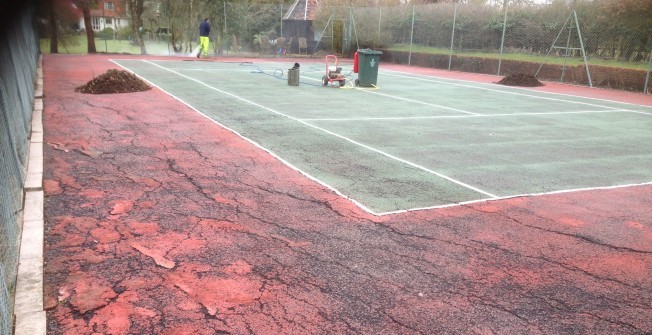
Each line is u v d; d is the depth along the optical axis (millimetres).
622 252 4609
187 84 16203
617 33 20844
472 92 17625
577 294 3820
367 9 31953
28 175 6020
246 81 17766
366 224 5016
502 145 9047
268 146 8211
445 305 3576
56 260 4004
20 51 9625
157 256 4141
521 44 25172
